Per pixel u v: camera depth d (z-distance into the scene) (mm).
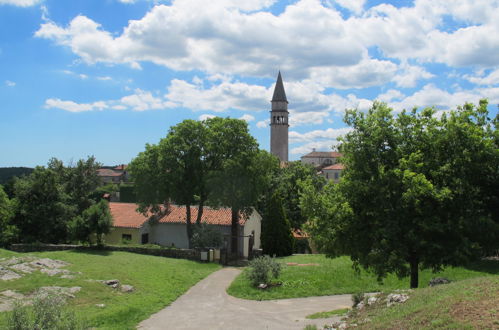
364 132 18234
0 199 37688
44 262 23594
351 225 17641
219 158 38719
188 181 37594
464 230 16141
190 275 26188
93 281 20250
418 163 16734
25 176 41969
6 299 16078
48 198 39938
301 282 23000
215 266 31422
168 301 19391
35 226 38969
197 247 34594
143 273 24453
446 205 16234
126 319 15828
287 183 50625
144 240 41500
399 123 18359
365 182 17750
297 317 16703
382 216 17000
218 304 19188
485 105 17156
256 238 47625
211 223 41250
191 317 16719
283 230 37938
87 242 34594
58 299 10594
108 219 33438
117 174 136125
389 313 12383
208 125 39938
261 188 39125
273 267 22922
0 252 25984
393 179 16500
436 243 15992
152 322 15859
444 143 16969
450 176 16266
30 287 17891
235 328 15078
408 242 16406
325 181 52781
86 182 55219
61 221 39375
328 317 16531
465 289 12172
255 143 39250
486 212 17047
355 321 13023
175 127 38969
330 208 18000
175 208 44969
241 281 23922
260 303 19484
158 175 37375
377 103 18922
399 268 16688
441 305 11141
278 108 105188
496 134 16672
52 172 40188
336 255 18828
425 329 9883
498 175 16906
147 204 38656
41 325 9828
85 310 16094
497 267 25594
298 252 47781
